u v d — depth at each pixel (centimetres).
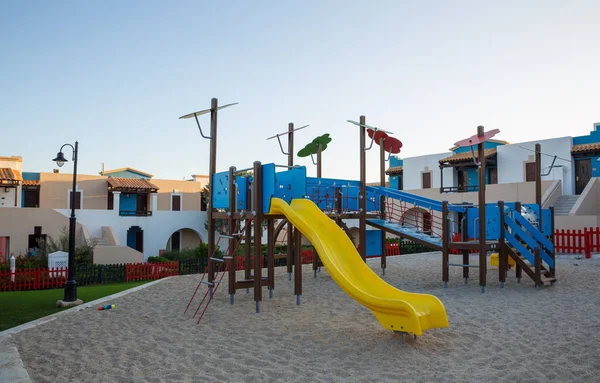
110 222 3209
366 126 1409
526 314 968
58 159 1302
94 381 612
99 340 818
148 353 737
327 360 692
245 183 1162
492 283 1420
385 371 639
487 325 880
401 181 4134
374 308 784
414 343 765
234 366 669
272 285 1236
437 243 1406
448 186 3556
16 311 1112
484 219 1258
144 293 1301
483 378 603
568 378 599
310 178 1458
